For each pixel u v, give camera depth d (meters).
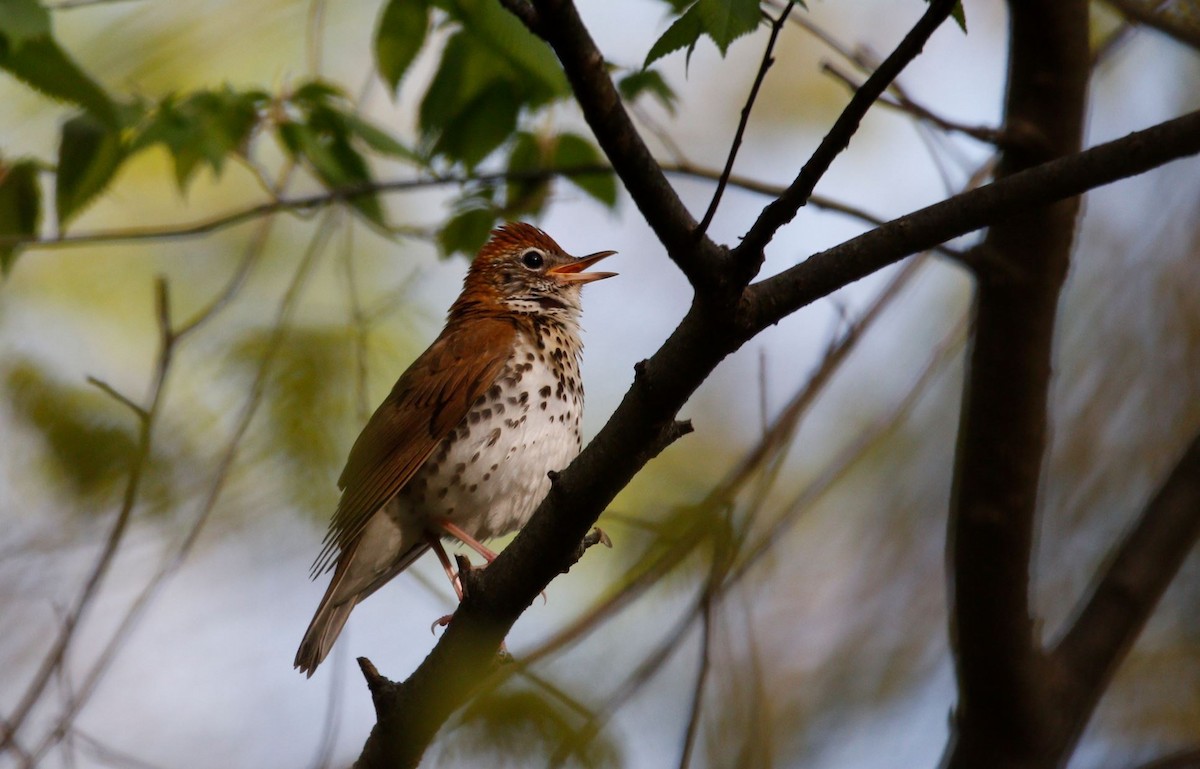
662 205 6.54
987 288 9.58
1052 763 9.88
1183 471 10.80
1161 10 10.38
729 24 6.63
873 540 15.27
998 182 7.03
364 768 8.68
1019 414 9.51
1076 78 9.69
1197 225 15.30
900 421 14.51
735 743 10.06
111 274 15.01
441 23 11.02
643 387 7.09
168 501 11.95
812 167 6.47
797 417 10.21
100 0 9.38
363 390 11.48
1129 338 15.19
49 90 8.72
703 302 6.80
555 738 9.08
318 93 11.24
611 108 6.31
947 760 10.10
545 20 6.11
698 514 10.25
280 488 12.05
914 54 6.27
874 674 14.55
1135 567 10.40
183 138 10.43
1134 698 14.30
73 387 11.62
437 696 8.36
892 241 6.98
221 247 15.20
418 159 11.35
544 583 7.88
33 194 10.92
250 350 12.18
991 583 9.55
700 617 10.88
